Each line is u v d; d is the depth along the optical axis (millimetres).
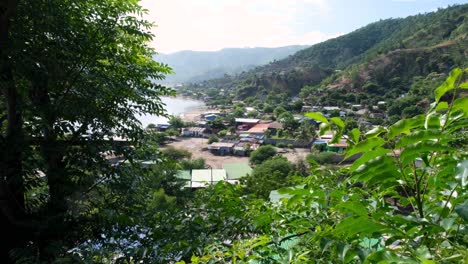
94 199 7230
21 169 5570
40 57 5406
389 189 2135
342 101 107250
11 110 5645
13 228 5863
